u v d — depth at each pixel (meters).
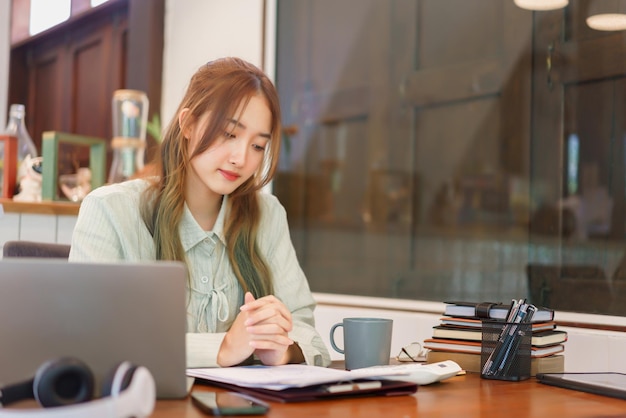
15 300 1.06
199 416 1.00
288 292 1.78
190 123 1.57
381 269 2.68
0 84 3.67
